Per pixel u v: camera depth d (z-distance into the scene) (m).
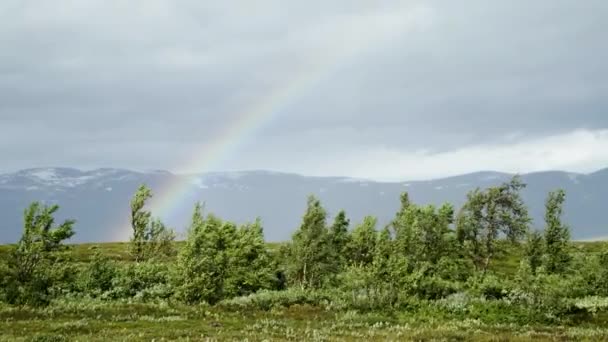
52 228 45.16
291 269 69.62
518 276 44.38
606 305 45.41
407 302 44.59
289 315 39.75
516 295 44.19
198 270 52.28
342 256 81.75
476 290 49.75
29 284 42.72
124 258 104.31
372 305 43.88
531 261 79.88
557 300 42.22
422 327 34.66
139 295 52.59
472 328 34.56
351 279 49.09
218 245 62.88
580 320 40.50
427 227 81.44
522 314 40.41
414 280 50.78
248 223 74.56
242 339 26.53
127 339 26.11
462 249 85.69
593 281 59.31
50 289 48.31
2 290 42.34
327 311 41.88
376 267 47.91
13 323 31.58
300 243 70.12
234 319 36.56
